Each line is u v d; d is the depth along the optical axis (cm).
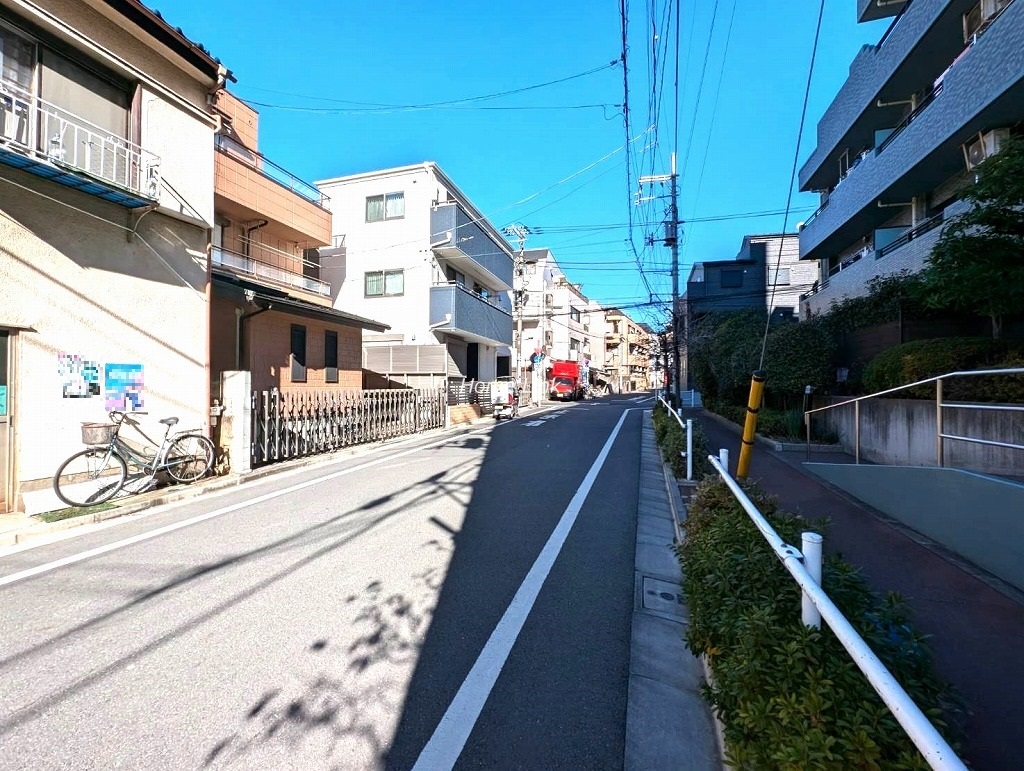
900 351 807
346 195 2019
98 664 281
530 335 4003
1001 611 317
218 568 426
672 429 970
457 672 277
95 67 686
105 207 678
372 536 514
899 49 1120
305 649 298
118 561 445
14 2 582
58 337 622
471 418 2005
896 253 1112
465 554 462
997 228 630
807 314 1683
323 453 1084
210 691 257
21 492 580
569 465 941
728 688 185
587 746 223
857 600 194
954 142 945
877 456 867
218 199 1213
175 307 777
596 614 350
